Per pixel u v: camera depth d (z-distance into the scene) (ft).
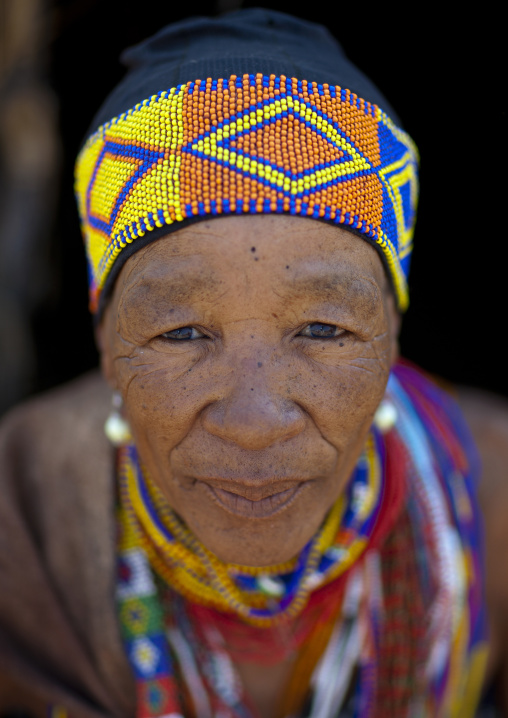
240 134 2.64
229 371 2.67
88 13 5.99
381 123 2.95
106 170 2.96
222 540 2.97
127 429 3.67
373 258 2.87
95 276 3.27
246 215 2.60
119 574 3.83
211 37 3.18
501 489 4.40
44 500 4.06
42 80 6.34
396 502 3.82
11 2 5.98
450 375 7.04
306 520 3.00
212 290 2.61
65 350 7.39
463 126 4.89
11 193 6.50
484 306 6.48
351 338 2.80
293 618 3.71
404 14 5.09
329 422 2.81
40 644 3.81
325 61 3.04
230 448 2.74
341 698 3.93
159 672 3.68
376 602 3.93
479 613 4.11
